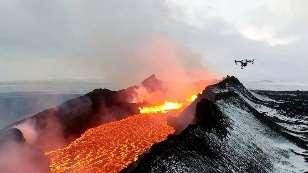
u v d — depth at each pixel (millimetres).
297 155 51344
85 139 47688
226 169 35844
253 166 40844
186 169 30562
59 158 39188
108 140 46750
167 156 30703
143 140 46625
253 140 49656
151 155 29922
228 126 47312
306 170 45219
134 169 27484
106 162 37281
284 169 45094
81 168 35625
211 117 44625
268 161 45625
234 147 42438
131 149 41875
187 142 35438
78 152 41125
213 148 37938
